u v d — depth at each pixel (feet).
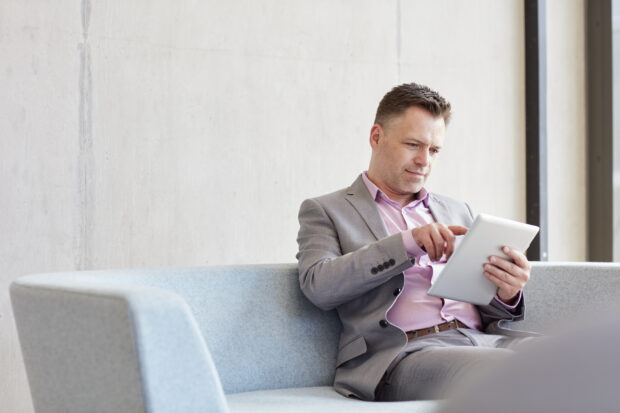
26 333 4.51
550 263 7.13
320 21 10.18
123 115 9.00
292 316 6.21
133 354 3.60
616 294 6.70
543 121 11.57
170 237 9.22
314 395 5.70
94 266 8.80
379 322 5.93
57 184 8.64
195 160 9.39
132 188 9.04
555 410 0.53
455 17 11.14
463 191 11.17
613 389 0.52
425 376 5.45
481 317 6.67
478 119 11.30
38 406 4.58
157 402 3.62
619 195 11.94
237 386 5.85
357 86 10.38
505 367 0.57
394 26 10.68
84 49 8.82
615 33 11.90
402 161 6.68
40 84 8.57
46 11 8.63
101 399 3.93
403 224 6.68
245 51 9.71
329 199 6.66
